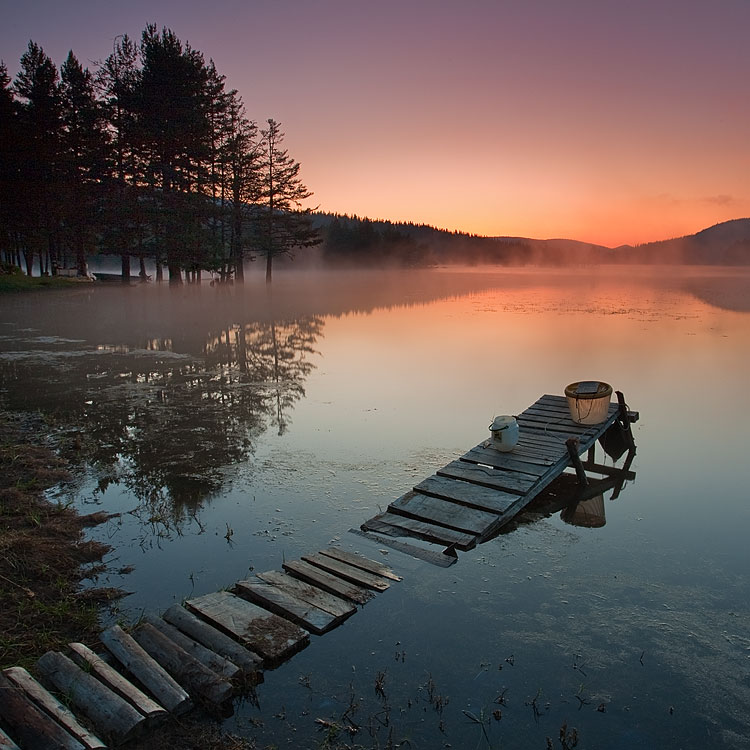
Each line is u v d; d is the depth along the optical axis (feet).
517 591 18.22
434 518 22.36
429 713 13.10
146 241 142.41
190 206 131.23
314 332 79.46
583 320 93.45
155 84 125.80
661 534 22.61
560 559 20.35
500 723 12.84
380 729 12.59
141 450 30.63
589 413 31.83
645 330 80.59
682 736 12.59
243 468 28.22
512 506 23.21
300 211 162.09
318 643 15.49
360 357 59.88
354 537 21.47
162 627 15.43
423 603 17.39
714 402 42.65
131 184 131.34
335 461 29.30
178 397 42.52
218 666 13.94
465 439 32.96
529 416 34.65
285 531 21.89
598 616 16.97
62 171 132.26
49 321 88.07
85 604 16.93
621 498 26.35
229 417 37.14
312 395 43.45
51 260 140.77
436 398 42.60
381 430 34.63
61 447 30.94
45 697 12.26
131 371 52.03
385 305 123.95
